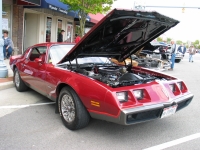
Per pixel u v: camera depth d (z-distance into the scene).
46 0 10.80
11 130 3.59
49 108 4.70
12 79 6.66
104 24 3.18
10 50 10.08
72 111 3.56
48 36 14.32
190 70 13.30
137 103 3.07
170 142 3.39
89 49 3.96
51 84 4.07
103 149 3.12
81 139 3.38
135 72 4.84
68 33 17.17
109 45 4.10
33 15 13.13
